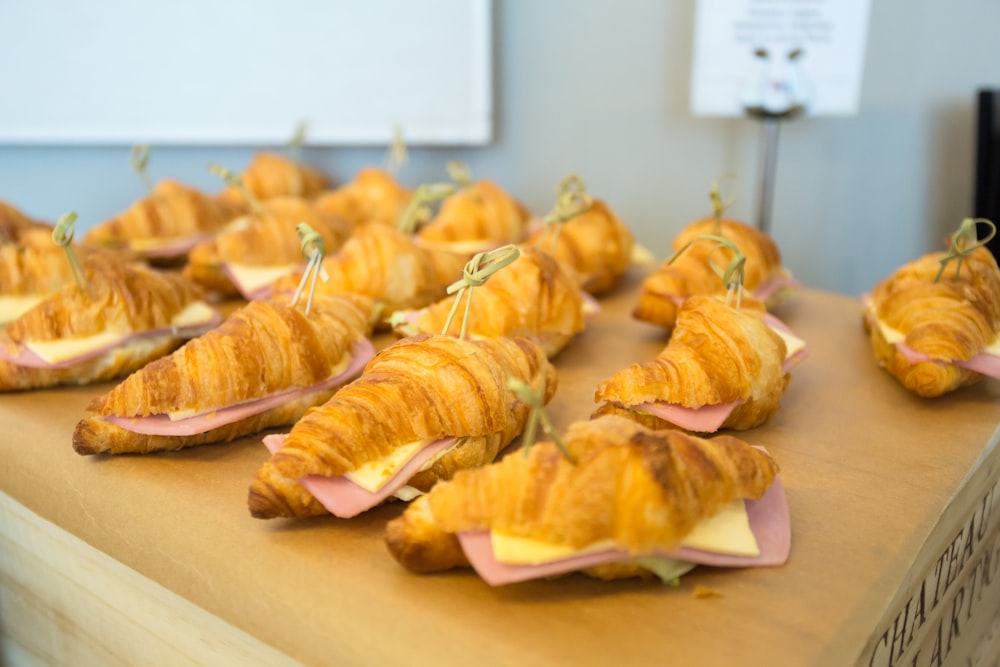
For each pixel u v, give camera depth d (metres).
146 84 0.81
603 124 0.73
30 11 0.79
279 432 0.42
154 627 0.37
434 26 0.73
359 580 0.33
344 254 0.52
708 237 0.43
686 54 0.69
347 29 0.75
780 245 0.72
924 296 0.45
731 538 0.33
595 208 0.58
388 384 0.37
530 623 0.31
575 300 0.49
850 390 0.46
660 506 0.31
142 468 0.40
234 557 0.34
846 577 0.33
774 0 0.60
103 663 0.41
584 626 0.31
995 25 0.62
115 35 0.79
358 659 0.31
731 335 0.40
